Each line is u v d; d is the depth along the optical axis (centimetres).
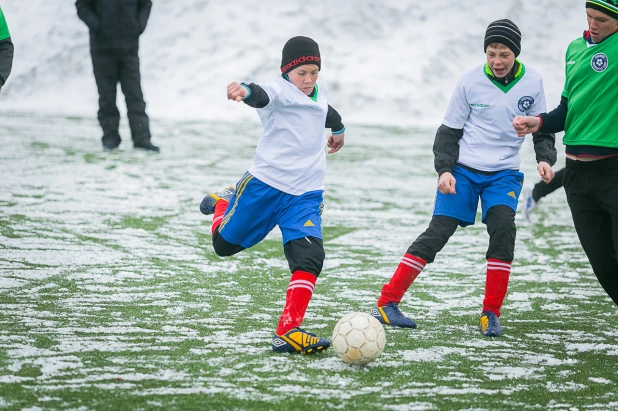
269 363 1441
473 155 1800
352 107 6519
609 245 1648
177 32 7162
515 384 1372
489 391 1331
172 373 1364
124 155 4141
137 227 2647
